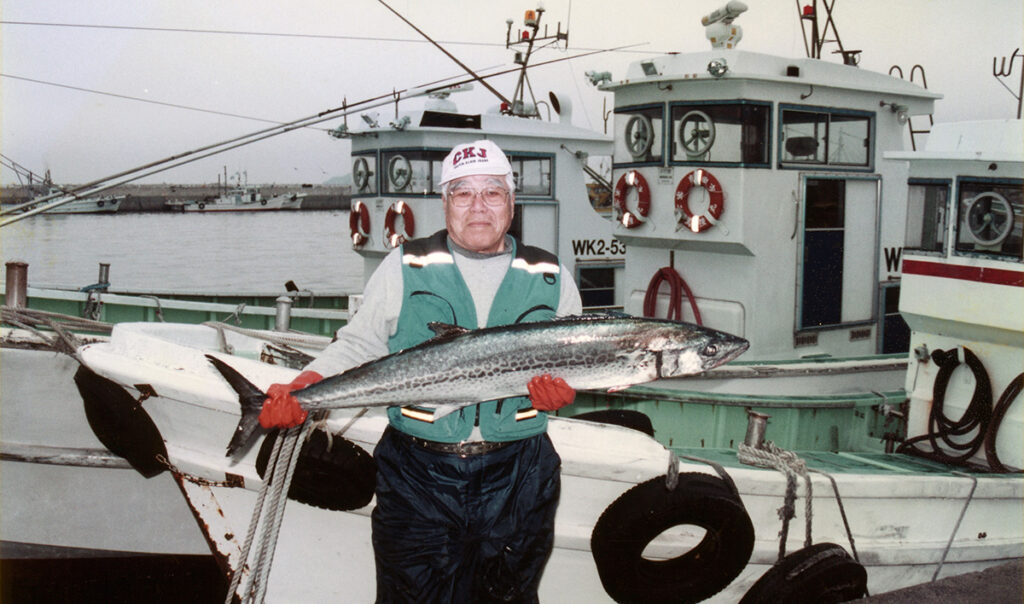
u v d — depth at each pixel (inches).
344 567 163.5
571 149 411.5
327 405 108.5
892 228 327.0
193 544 194.9
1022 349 196.2
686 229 293.1
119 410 165.0
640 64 301.1
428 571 118.4
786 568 158.1
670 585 156.0
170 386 158.6
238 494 162.1
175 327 215.9
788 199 289.0
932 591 148.3
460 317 116.0
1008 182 191.8
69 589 201.9
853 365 270.7
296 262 1242.6
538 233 405.7
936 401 212.2
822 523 170.2
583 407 243.6
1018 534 188.2
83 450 183.3
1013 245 192.4
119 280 951.6
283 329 289.3
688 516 151.0
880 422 252.2
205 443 161.6
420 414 115.0
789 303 294.2
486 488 115.7
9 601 196.1
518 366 106.7
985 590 148.6
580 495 153.3
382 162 382.3
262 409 108.3
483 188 113.3
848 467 190.5
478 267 117.7
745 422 233.5
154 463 168.1
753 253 282.5
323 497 152.4
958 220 202.7
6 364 181.2
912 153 205.5
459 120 379.9
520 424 116.4
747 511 159.3
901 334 335.9
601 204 474.0
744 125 276.5
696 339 108.1
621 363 107.5
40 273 995.3
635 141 309.1
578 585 161.2
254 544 165.9
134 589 207.5
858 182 310.7
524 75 444.8
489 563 119.0
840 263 308.5
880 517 174.6
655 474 150.8
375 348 118.1
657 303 315.0
